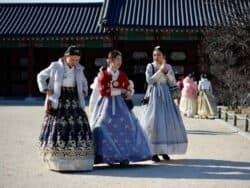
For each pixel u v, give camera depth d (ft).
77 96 34.45
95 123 35.50
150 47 131.44
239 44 81.10
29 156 39.83
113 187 28.86
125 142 35.17
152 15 129.70
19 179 31.14
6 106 110.11
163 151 37.76
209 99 80.53
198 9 132.26
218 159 38.78
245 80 83.97
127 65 132.57
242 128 61.41
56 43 135.33
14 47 137.39
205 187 28.91
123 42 132.05
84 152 33.47
